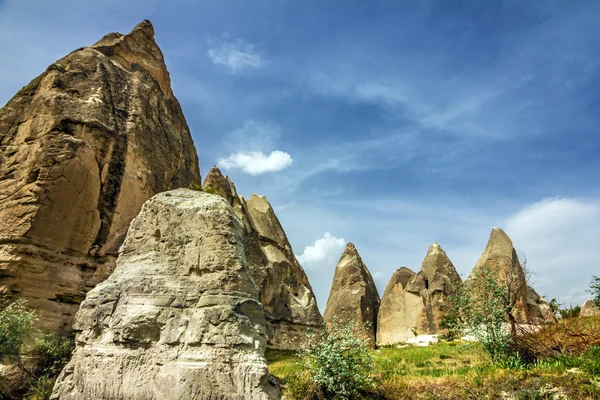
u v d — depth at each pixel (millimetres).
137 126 25906
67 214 20359
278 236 30984
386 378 15594
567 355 15078
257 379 12141
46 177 19719
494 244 35875
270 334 25047
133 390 12508
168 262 14305
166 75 34562
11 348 16562
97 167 22234
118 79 27422
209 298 13328
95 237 21625
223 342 12586
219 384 12156
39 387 15828
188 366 12391
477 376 14133
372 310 42188
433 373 15625
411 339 32438
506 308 17094
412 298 40062
